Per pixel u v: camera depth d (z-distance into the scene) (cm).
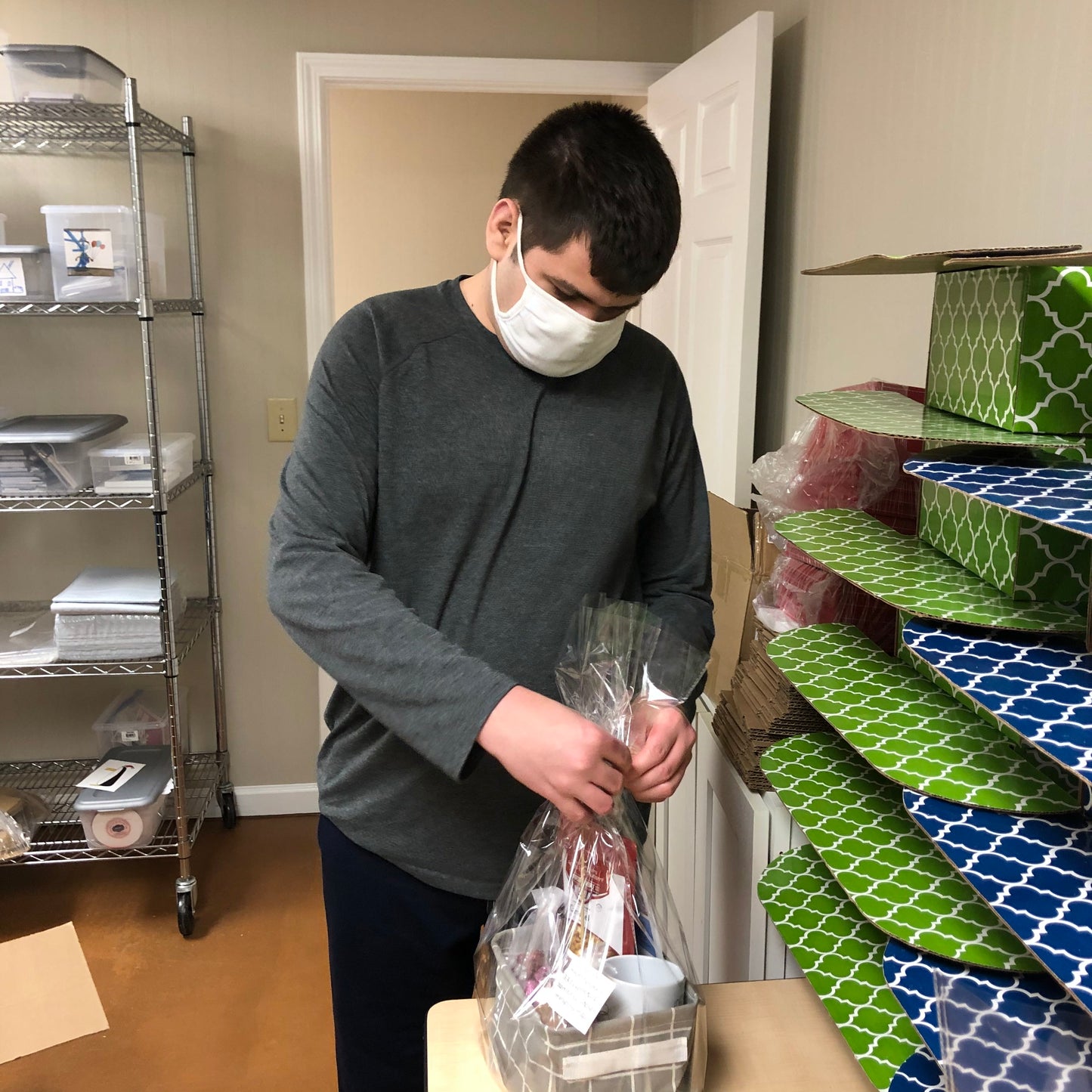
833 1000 88
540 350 105
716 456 224
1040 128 120
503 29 275
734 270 209
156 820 252
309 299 279
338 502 106
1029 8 122
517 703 86
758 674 145
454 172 383
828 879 108
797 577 139
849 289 176
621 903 86
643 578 133
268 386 283
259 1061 202
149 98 267
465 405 110
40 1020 107
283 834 294
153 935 245
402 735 92
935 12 145
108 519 282
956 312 95
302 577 101
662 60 282
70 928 114
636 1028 76
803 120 198
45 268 234
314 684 300
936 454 85
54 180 268
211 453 283
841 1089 84
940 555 101
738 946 141
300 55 266
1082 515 63
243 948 239
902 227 156
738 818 141
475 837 117
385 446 109
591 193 94
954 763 85
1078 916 66
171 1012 217
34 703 289
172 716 240
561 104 382
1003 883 70
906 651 108
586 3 276
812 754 114
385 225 386
